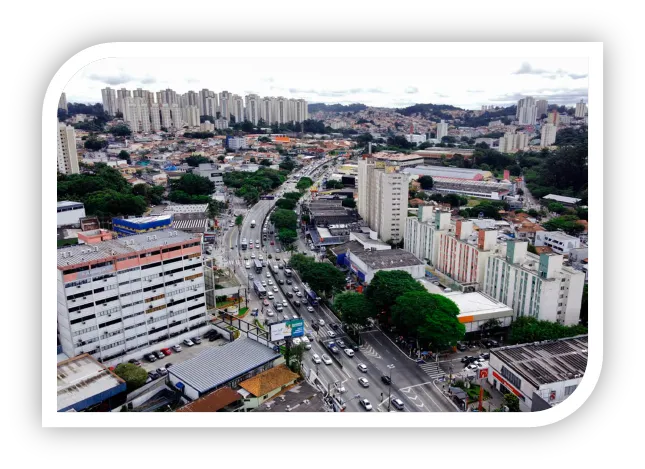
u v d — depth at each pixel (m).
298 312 64.81
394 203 93.50
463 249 70.31
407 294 54.72
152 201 121.38
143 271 52.06
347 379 48.22
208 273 62.94
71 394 41.12
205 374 45.56
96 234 68.06
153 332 54.16
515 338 51.38
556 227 97.06
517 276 58.47
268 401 42.03
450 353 53.69
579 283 54.97
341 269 79.31
